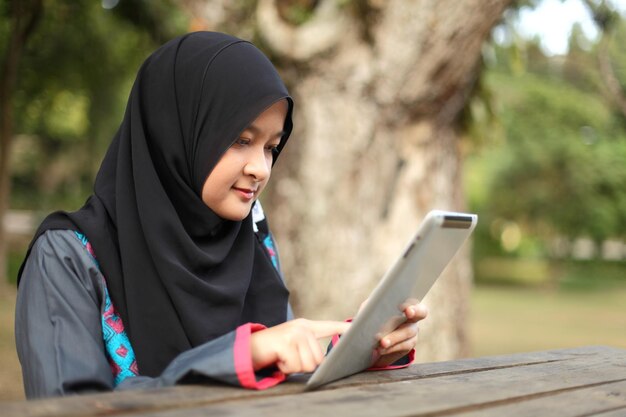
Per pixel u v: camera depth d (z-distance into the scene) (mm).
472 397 1227
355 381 1348
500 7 4410
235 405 1093
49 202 21766
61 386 1337
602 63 6105
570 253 21656
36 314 1440
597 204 19234
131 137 1646
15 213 25641
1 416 950
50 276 1478
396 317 1423
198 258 1562
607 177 18875
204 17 4797
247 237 1715
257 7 4625
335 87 4688
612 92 6156
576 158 18766
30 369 1390
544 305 16062
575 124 18672
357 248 4793
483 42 4625
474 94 5203
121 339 1527
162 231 1547
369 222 4809
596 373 1538
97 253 1548
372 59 4637
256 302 1714
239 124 1555
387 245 4844
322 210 4758
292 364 1279
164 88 1648
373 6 4512
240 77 1591
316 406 1105
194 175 1620
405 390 1267
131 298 1530
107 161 1708
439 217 1192
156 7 7883
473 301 16578
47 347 1395
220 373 1229
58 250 1509
